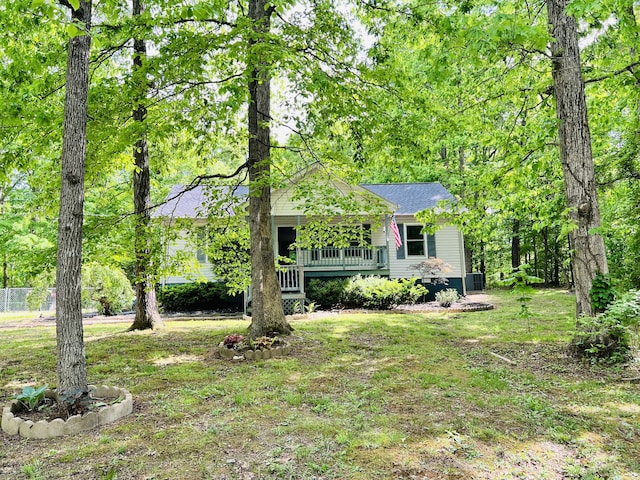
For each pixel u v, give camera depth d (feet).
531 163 26.00
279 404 15.25
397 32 27.71
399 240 51.11
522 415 13.57
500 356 21.75
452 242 57.41
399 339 27.76
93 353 24.58
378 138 25.77
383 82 25.02
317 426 12.96
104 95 22.41
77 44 14.78
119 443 11.98
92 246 26.09
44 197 26.02
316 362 21.83
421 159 26.37
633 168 30.76
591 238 20.49
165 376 19.53
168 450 11.49
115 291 49.78
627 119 30.35
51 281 53.01
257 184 23.67
